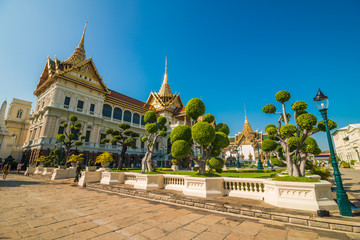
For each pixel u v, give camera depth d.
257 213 5.83
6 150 40.38
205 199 7.44
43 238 4.20
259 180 7.59
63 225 5.11
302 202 5.94
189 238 4.29
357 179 17.69
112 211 6.62
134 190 9.91
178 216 6.02
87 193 10.65
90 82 39.00
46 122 31.59
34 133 37.03
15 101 49.81
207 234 4.52
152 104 61.81
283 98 9.47
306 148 7.91
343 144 59.72
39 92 41.50
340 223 4.65
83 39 45.50
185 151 8.73
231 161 53.00
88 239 4.19
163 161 43.69
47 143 30.36
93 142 37.34
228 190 8.41
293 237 4.32
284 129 8.34
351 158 53.22
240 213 6.14
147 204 7.76
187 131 9.67
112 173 12.98
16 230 4.70
